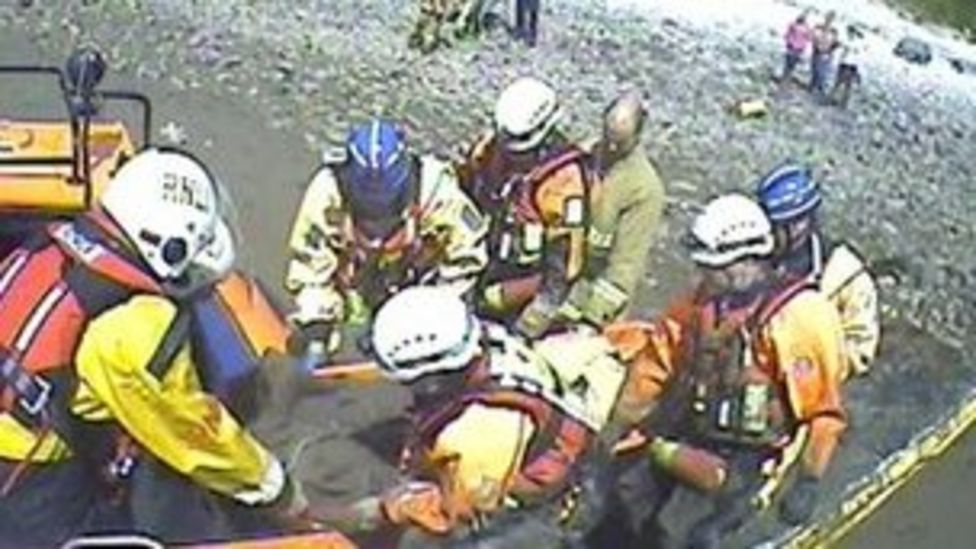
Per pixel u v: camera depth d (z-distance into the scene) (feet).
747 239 23.70
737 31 55.62
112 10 52.19
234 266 25.52
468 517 22.08
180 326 19.90
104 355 19.51
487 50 52.11
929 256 41.06
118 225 19.58
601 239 28.02
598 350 25.00
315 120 45.93
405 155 26.40
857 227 42.60
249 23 52.08
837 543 27.76
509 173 27.78
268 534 21.57
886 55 54.44
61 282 19.76
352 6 54.08
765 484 24.56
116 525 20.65
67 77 24.31
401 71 50.16
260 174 41.50
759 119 49.39
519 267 27.84
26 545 20.33
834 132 49.14
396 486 23.39
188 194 19.89
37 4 52.34
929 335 35.19
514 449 21.68
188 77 48.21
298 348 26.14
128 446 20.38
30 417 19.98
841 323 25.05
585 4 56.08
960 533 30.14
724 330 24.08
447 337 21.38
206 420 20.34
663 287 35.81
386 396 25.72
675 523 24.44
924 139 49.34
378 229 26.37
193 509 21.03
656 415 24.73
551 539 22.88
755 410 24.09
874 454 27.76
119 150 25.21
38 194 23.48
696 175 44.91
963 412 30.25
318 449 24.72
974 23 57.52
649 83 51.29
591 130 47.93
